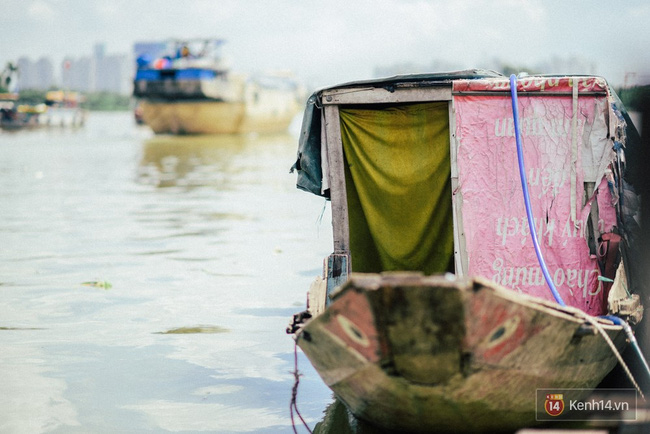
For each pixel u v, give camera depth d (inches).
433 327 200.8
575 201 277.9
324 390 294.8
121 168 1174.3
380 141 293.3
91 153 1473.9
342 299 206.1
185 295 429.1
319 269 492.1
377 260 302.2
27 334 360.5
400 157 292.4
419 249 296.5
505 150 280.5
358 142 295.0
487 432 240.4
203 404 280.4
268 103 2150.6
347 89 287.9
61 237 601.3
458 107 281.3
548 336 219.0
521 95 278.4
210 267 497.0
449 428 236.8
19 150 1530.5
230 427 260.4
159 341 351.3
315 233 620.4
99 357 329.7
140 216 708.7
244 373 311.7
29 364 320.5
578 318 225.3
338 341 222.1
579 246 278.2
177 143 1797.5
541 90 277.0
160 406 278.4
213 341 351.3
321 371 247.9
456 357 207.6
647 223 294.0
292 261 514.9
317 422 264.5
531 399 233.9
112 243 576.1
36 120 2411.4
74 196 848.9
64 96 2792.8
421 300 196.4
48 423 262.4
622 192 280.7
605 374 271.3
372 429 258.1
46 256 529.7
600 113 275.7
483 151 281.6
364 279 198.8
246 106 2028.8
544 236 279.3
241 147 1667.1
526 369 222.5
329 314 214.2
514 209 280.7
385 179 293.9
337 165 292.7
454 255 288.4
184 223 668.1
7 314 392.5
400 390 222.1
